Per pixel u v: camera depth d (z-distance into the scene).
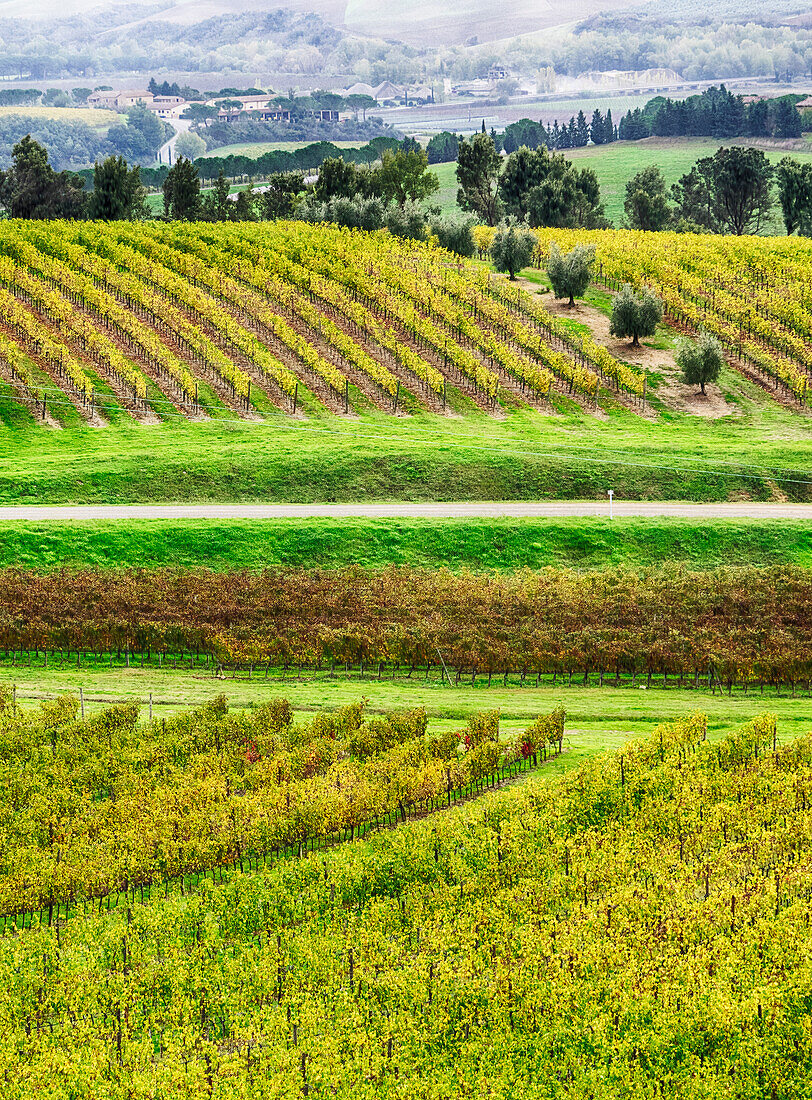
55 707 55.75
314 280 125.75
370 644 66.06
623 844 40.28
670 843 40.91
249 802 43.84
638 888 36.94
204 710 55.19
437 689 63.84
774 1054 29.56
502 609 69.19
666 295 126.69
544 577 73.44
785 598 69.38
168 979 33.12
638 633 65.94
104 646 68.12
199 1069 29.30
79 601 70.62
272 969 33.69
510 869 39.00
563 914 36.81
